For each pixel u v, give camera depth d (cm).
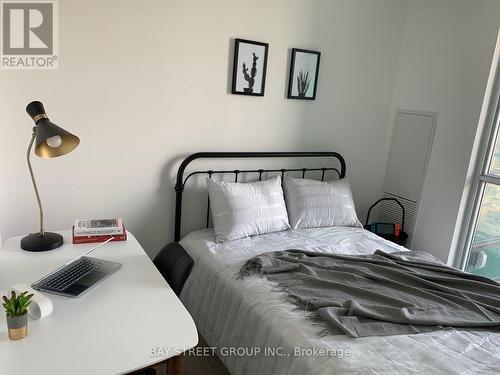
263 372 175
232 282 210
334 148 335
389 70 343
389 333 169
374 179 362
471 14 291
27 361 112
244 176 299
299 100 308
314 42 303
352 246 269
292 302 189
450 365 152
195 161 276
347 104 331
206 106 271
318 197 297
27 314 123
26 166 225
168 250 185
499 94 285
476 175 300
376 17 325
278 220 277
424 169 327
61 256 180
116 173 251
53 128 162
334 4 304
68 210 242
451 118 305
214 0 258
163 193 269
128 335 126
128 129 249
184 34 253
